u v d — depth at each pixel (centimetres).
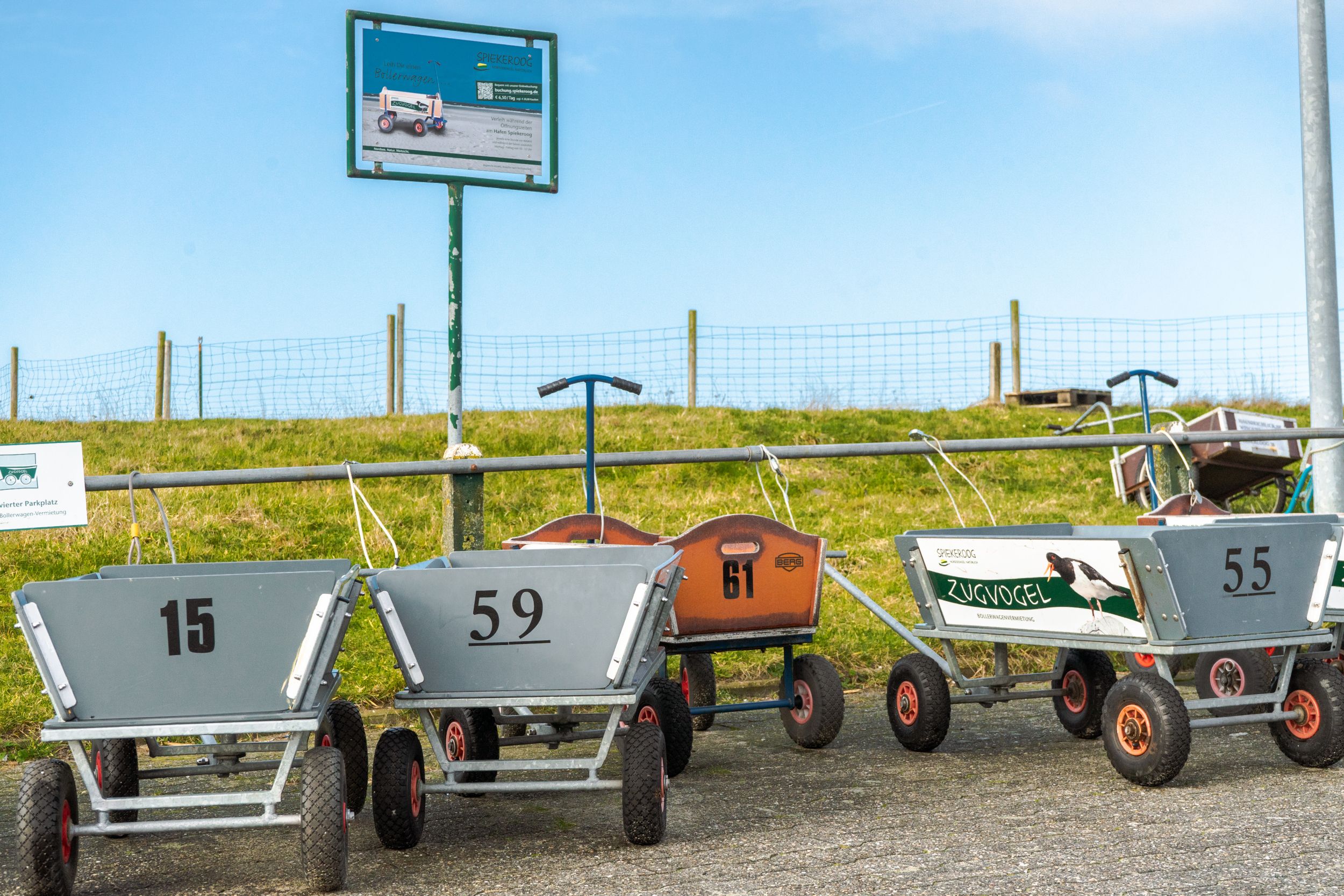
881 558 1082
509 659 472
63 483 713
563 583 470
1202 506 907
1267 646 568
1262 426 1241
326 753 439
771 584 639
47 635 421
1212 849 443
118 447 1483
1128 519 1226
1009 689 716
